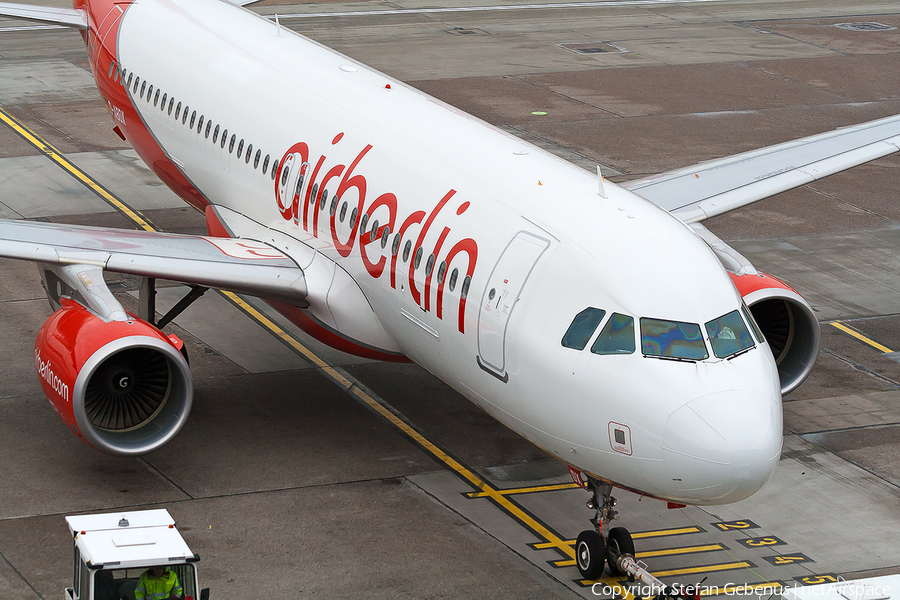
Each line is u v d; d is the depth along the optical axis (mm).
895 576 20250
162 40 39031
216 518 24812
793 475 28188
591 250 22281
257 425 29500
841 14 97250
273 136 32094
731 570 23703
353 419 30188
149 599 18828
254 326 36125
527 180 25141
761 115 63469
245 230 33281
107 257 27375
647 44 82562
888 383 33656
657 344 20781
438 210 25562
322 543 23953
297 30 81875
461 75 70750
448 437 29469
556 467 28141
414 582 22594
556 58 76812
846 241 45719
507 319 22656
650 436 20188
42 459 27188
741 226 47125
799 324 28859
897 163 56906
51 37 75562
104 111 59844
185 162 36844
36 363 26141
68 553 23125
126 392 25719
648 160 54156
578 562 23172
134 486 26094
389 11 91125
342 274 28562
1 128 55812
